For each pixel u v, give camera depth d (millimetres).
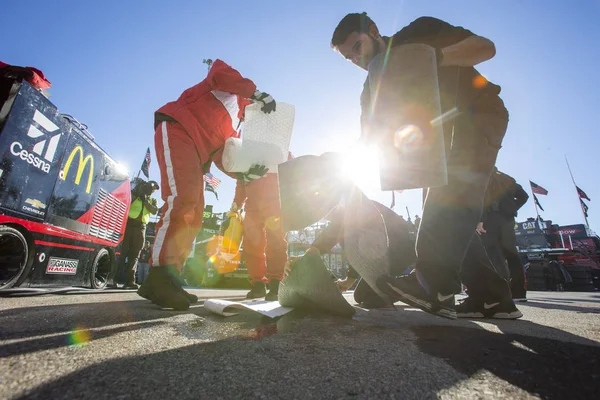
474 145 1419
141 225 6004
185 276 11500
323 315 1763
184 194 2217
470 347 1029
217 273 9992
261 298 3062
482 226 3361
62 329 1179
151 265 2078
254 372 743
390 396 614
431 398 609
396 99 1201
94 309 1819
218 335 1165
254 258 3127
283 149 2633
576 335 1300
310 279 1649
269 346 1001
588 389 665
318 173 1579
